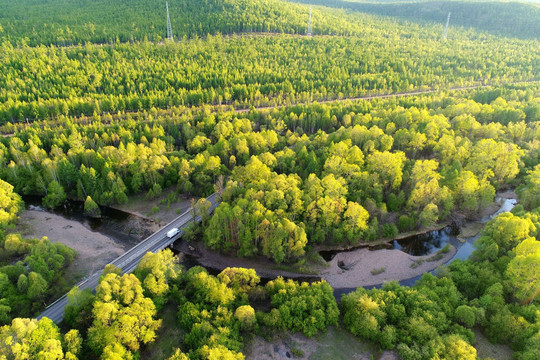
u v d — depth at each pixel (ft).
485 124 604.08
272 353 257.75
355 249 393.29
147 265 294.87
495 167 480.64
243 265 367.86
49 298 311.68
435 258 377.50
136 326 247.29
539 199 409.28
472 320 260.83
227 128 587.27
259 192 385.09
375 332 262.26
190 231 384.68
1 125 623.77
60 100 650.43
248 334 269.03
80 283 329.11
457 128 579.48
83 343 247.29
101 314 240.32
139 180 479.00
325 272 360.89
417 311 271.28
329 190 396.78
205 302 285.64
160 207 465.06
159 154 524.11
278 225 343.87
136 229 427.33
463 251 390.01
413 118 615.16
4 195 422.41
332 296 293.43
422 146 526.57
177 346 260.62
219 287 285.64
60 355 223.51
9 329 226.58
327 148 515.09
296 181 417.49
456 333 256.52
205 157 515.91
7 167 483.92
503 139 546.67
